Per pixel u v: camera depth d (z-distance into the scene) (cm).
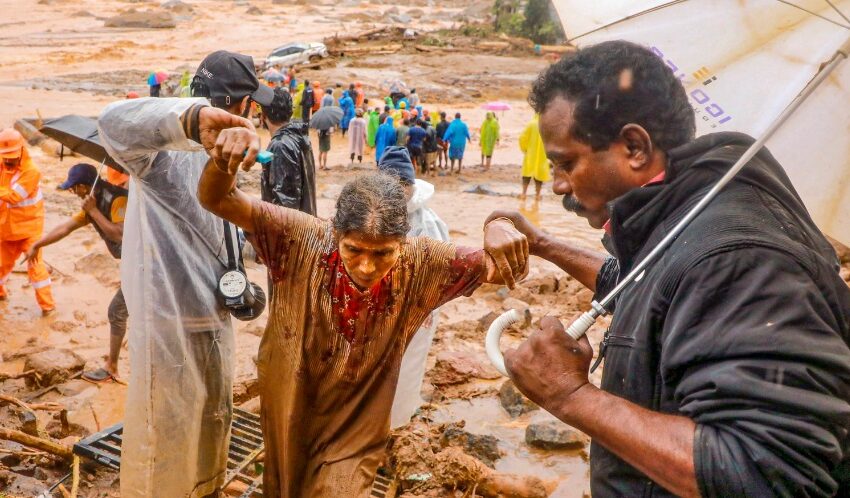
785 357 151
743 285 160
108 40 4703
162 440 369
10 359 719
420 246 308
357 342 303
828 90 208
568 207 220
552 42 4950
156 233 357
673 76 196
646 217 193
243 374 632
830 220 221
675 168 191
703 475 153
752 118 229
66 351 674
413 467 483
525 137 1611
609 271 289
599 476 201
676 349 165
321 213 1429
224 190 287
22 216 823
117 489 452
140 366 361
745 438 150
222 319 393
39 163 1603
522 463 545
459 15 7312
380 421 318
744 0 224
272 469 335
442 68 4031
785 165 220
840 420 150
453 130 1933
